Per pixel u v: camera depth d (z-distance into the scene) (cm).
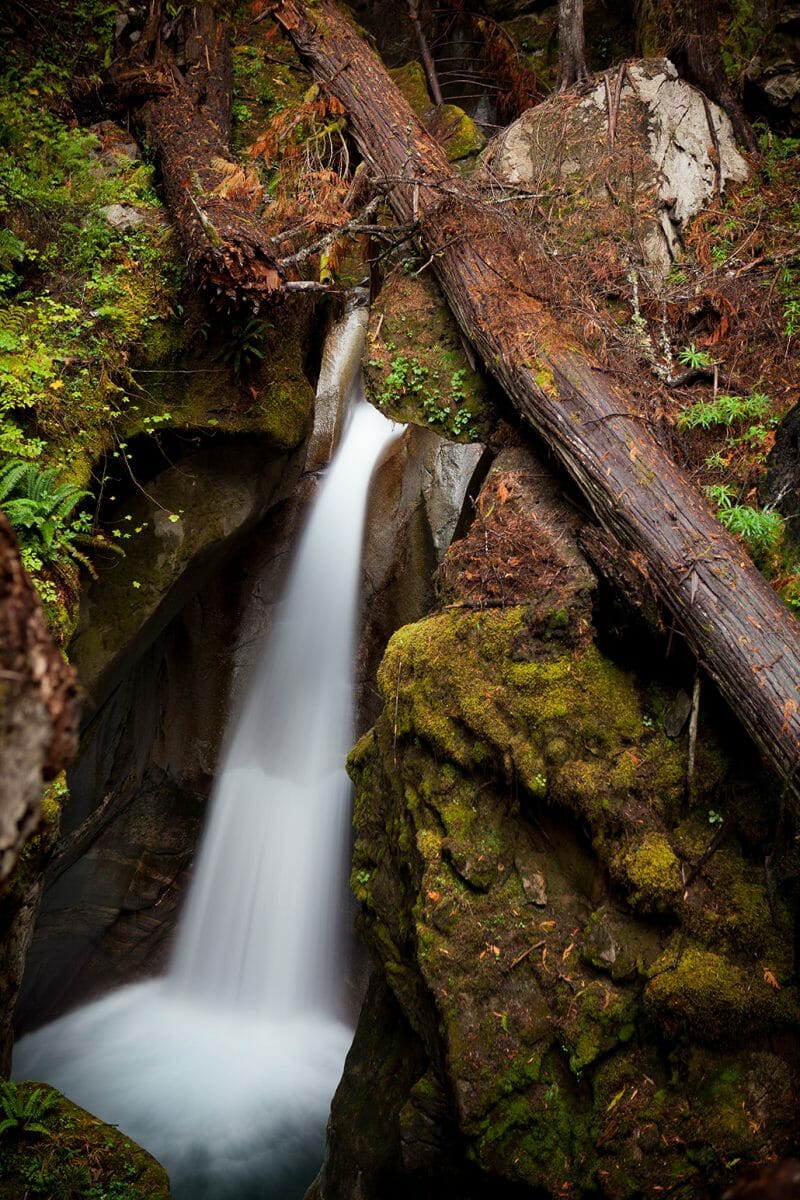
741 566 461
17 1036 858
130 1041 859
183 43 826
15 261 662
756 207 712
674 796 451
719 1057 411
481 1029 433
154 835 904
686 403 591
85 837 827
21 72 852
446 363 654
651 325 645
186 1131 738
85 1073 809
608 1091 414
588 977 432
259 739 915
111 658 680
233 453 721
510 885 460
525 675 481
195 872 920
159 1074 809
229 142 795
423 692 505
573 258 672
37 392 597
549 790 461
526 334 586
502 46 1030
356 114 725
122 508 691
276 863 897
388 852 522
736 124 783
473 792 482
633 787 451
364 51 751
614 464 514
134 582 689
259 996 877
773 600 450
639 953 429
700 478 546
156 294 677
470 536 553
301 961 884
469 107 1059
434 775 493
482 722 479
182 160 706
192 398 690
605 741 465
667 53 823
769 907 428
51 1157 513
